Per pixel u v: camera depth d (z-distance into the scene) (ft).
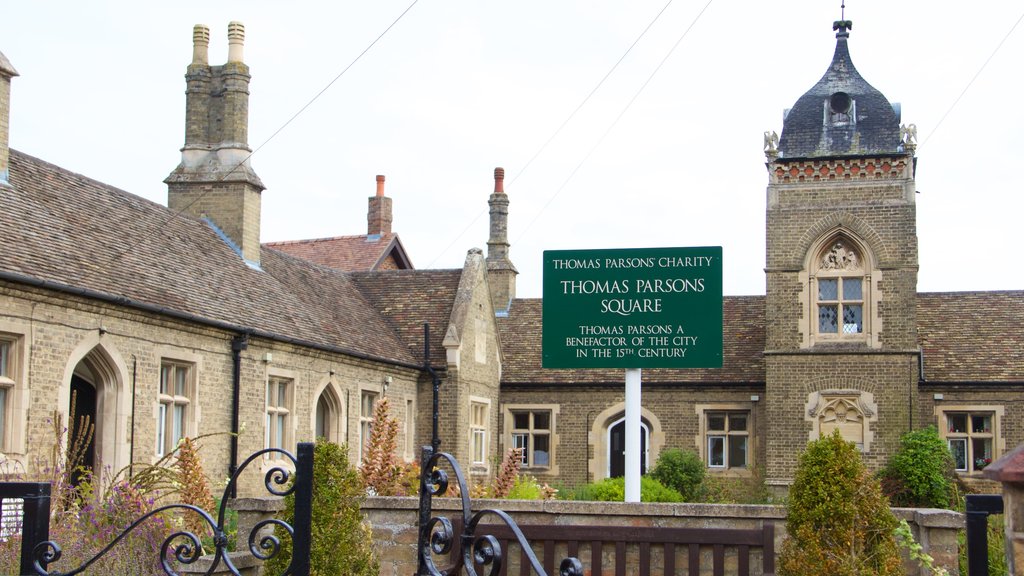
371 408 83.20
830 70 91.76
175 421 59.52
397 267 137.80
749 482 91.30
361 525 34.19
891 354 87.10
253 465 65.41
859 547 30.53
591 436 98.68
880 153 87.92
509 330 106.83
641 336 52.19
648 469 96.53
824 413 88.02
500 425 101.04
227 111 77.92
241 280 72.13
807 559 30.50
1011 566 19.26
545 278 53.31
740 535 32.30
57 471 39.88
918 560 32.27
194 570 30.58
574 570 17.66
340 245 132.26
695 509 33.55
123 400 53.42
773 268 89.86
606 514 34.01
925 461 82.28
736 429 96.32
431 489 19.20
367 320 89.61
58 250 52.13
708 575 33.19
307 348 72.08
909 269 87.45
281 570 30.60
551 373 100.63
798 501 31.45
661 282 52.31
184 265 65.26
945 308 97.86
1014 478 19.13
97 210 61.46
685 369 96.94
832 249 89.61
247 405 65.36
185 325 58.75
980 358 91.50
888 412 86.84
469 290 93.61
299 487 19.38
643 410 97.35
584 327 52.65
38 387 47.73
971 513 19.86
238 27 78.59
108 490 38.88
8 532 30.22
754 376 94.99
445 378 89.66
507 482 57.52
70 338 49.88
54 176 60.03
